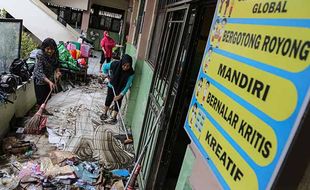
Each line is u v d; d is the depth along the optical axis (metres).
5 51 3.98
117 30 14.14
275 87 0.85
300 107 0.73
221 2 1.40
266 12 0.97
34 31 8.59
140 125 3.89
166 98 2.52
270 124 0.84
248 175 0.91
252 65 1.00
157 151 2.63
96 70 9.23
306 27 0.76
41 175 2.92
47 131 4.03
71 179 2.95
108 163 3.54
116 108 4.84
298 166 0.77
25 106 4.55
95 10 13.62
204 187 1.31
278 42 0.87
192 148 1.70
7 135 3.71
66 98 5.79
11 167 2.99
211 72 1.37
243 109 1.01
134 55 5.42
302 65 0.75
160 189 2.66
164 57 3.03
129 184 2.68
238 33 1.15
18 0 8.32
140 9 5.98
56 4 12.09
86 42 9.48
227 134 1.10
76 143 3.88
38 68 3.99
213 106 1.27
